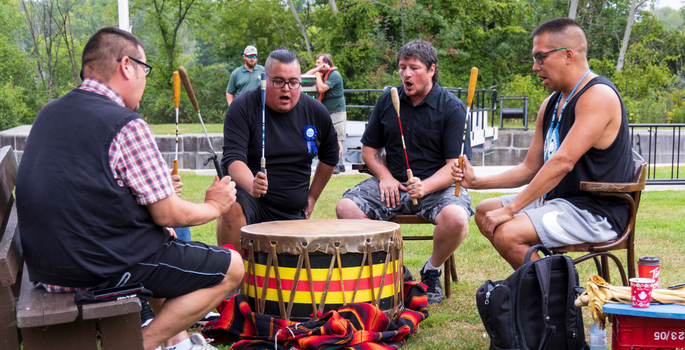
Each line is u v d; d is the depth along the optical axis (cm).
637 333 201
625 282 265
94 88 191
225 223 303
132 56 194
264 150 317
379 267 256
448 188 329
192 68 3106
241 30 2747
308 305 249
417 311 288
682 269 379
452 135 329
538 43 272
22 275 210
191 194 685
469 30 2370
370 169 352
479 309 233
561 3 2633
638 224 539
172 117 2961
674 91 1917
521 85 1838
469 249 448
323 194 700
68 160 177
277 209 327
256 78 827
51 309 167
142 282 193
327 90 828
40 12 2339
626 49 2433
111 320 178
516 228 258
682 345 200
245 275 270
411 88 330
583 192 268
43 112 188
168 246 199
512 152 1074
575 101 264
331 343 232
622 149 264
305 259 245
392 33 2302
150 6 2989
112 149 179
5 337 171
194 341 228
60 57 2597
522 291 224
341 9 2497
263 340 251
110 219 180
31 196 177
